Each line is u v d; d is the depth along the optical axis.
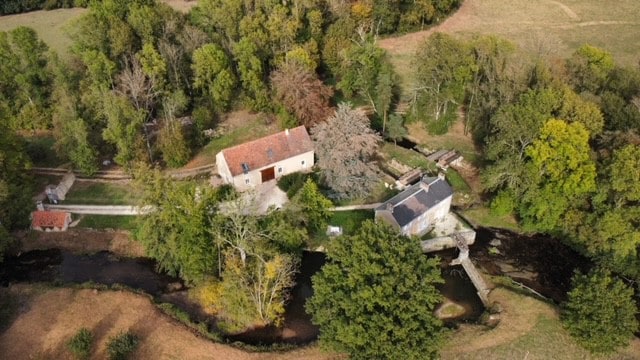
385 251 50.00
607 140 63.16
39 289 60.88
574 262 65.50
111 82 83.69
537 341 54.78
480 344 54.66
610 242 60.03
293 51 87.94
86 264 66.00
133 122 74.31
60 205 72.75
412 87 91.31
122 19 89.44
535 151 61.94
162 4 97.69
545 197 63.59
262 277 55.19
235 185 73.31
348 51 88.88
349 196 71.69
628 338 50.91
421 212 65.69
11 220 67.12
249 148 74.12
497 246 67.81
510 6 129.12
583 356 53.50
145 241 61.16
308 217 66.12
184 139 80.44
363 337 47.22
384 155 81.75
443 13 122.38
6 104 84.88
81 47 86.06
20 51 85.25
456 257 66.44
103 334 55.53
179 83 89.44
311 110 79.25
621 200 59.59
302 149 76.62
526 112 63.88
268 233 63.41
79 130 71.94
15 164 69.12
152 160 79.81
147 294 60.62
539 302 59.12
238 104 91.50
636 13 124.06
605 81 76.00
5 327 56.25
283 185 74.62
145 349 54.12
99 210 72.06
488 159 72.25
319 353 54.06
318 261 65.75
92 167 74.75
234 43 90.06
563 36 114.25
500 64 78.06
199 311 59.41
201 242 57.03
